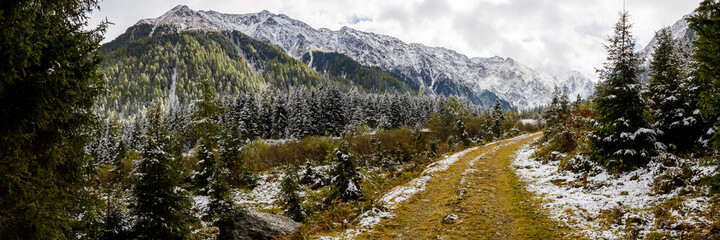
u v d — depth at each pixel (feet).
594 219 31.55
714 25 21.54
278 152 133.08
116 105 515.91
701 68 22.72
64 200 22.11
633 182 38.70
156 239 33.99
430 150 120.16
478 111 420.77
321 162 121.60
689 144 41.32
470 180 56.34
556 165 58.23
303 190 81.61
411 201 46.47
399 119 247.29
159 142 38.50
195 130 88.58
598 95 47.52
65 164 24.29
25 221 17.89
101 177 77.61
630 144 42.55
